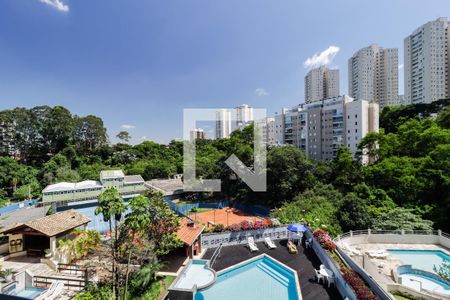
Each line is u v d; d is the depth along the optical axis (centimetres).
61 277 1230
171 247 1454
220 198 3681
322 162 3803
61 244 1430
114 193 1130
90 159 6612
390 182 2738
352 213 2208
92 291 1062
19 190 4162
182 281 1273
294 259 1570
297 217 2347
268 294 1213
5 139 5841
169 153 7125
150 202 1384
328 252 1447
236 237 1848
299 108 5938
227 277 1391
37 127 6356
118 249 1185
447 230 2127
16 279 1106
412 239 1962
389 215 2189
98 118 7981
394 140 3300
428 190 2439
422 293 1198
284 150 3256
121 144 7962
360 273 1181
